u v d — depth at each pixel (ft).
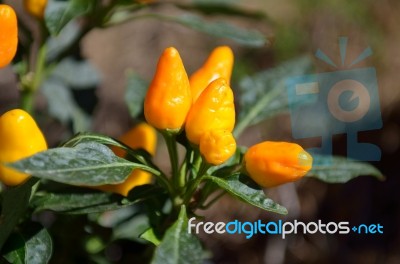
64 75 1.68
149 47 2.72
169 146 1.17
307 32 2.74
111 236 1.46
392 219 2.34
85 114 1.70
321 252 2.32
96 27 1.44
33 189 1.20
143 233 1.18
